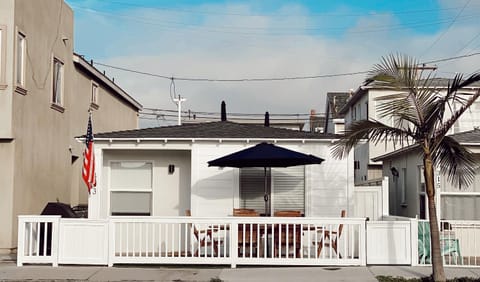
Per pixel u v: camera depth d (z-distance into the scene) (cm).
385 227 1267
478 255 1374
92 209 1528
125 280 1126
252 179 1538
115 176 1605
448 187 1609
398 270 1209
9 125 1462
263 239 1334
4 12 1476
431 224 1083
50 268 1238
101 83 2447
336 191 1514
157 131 1614
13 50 1478
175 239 1494
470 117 2458
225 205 1527
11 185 1477
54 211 1410
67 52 1969
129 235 1498
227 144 1534
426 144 1088
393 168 2127
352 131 1115
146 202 1602
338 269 1227
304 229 1340
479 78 1052
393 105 1097
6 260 1371
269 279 1133
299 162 1322
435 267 1077
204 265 1295
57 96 1881
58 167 1856
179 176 1599
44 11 1727
